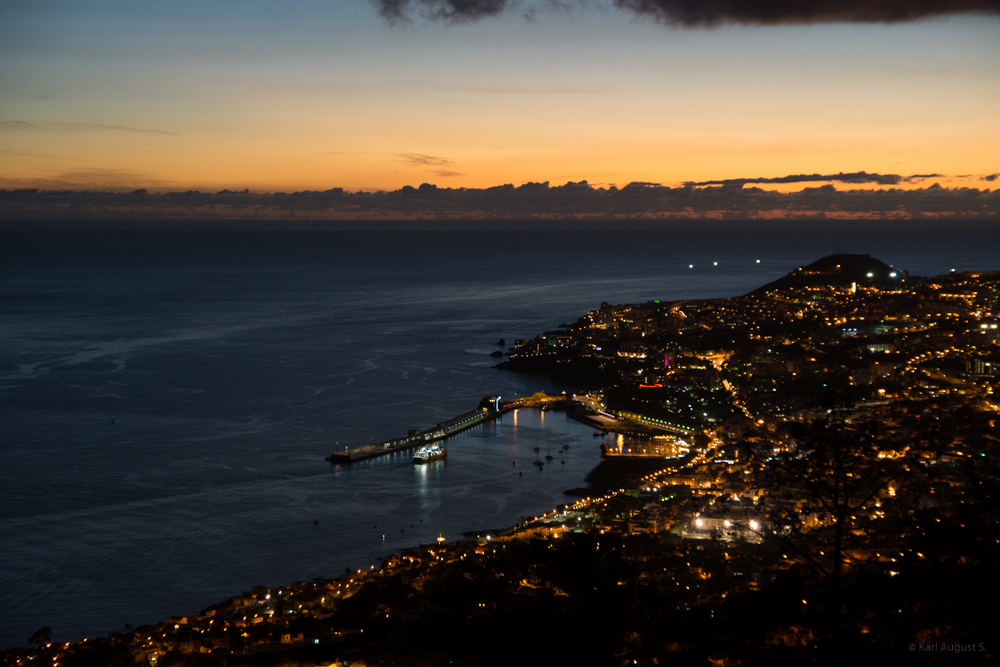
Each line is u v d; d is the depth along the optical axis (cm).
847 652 4581
